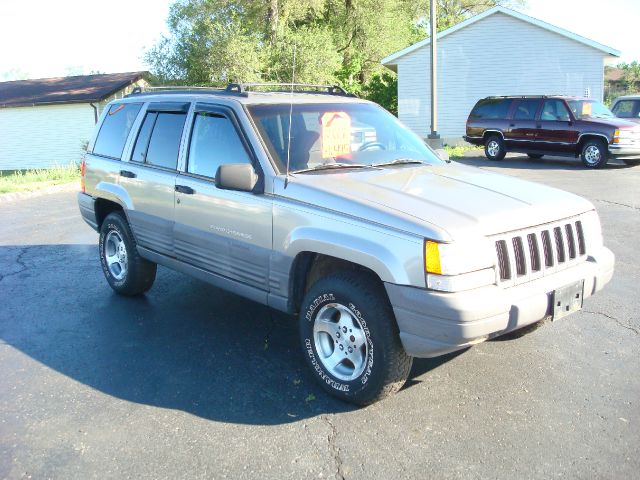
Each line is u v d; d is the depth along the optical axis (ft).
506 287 11.87
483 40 83.61
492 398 13.17
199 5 93.97
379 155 16.14
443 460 10.98
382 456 11.16
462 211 12.07
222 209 15.28
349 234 12.36
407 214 11.86
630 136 52.70
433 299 11.15
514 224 12.10
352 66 107.55
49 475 10.80
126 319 18.42
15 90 105.29
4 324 18.17
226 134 15.52
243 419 12.55
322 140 15.43
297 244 13.33
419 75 87.30
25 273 23.76
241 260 15.01
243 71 86.89
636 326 16.96
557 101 56.75
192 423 12.43
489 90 84.89
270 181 14.14
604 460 10.85
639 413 12.40
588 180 46.09
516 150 60.34
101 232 20.89
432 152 17.57
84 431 12.21
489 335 11.66
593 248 13.87
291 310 14.19
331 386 13.20
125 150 19.39
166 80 91.45
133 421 12.56
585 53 80.18
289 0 95.14
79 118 94.27
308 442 11.67
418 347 11.60
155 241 18.06
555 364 14.73
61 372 14.89
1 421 12.64
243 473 10.76
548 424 12.07
